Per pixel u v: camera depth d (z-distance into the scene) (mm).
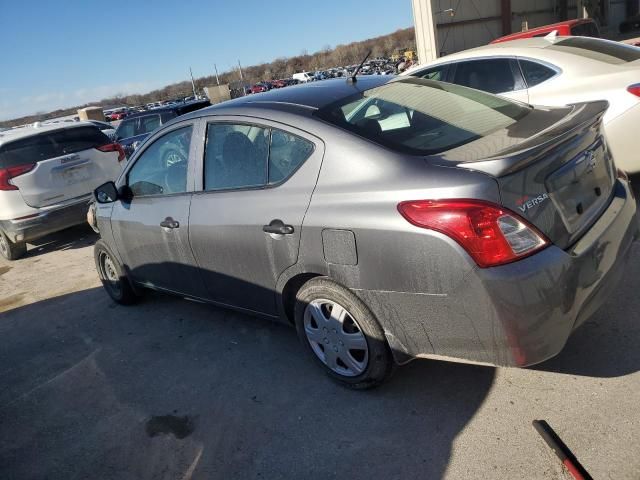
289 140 2977
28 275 6691
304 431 2785
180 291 4078
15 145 7086
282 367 3416
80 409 3432
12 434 3314
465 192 2232
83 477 2809
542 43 5422
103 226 4613
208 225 3396
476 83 5562
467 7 23109
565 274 2264
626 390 2598
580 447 2328
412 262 2400
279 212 2926
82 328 4672
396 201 2430
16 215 7012
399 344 2654
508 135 2660
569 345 3025
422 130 2816
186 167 3660
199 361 3701
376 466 2459
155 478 2695
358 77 3621
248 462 2654
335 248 2674
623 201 2791
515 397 2709
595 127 2812
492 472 2289
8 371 4160
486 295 2236
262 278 3199
